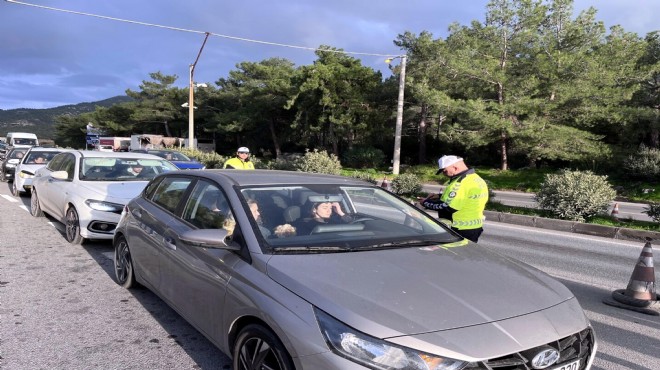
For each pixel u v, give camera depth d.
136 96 69.31
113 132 76.75
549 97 27.11
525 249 8.67
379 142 39.09
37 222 9.05
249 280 2.89
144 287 5.21
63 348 3.78
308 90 36.00
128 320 4.38
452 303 2.53
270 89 42.38
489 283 2.82
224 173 4.07
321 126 37.41
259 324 2.78
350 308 2.41
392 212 4.04
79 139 89.50
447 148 38.06
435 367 2.18
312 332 2.40
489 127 26.23
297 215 3.54
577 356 2.55
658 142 28.44
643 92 27.48
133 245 4.78
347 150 37.38
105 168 8.12
